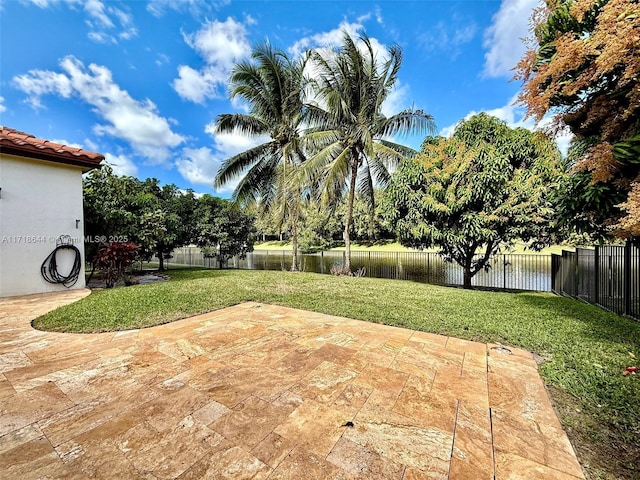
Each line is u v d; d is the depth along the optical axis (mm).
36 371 2812
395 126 10031
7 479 1554
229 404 2266
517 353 3240
